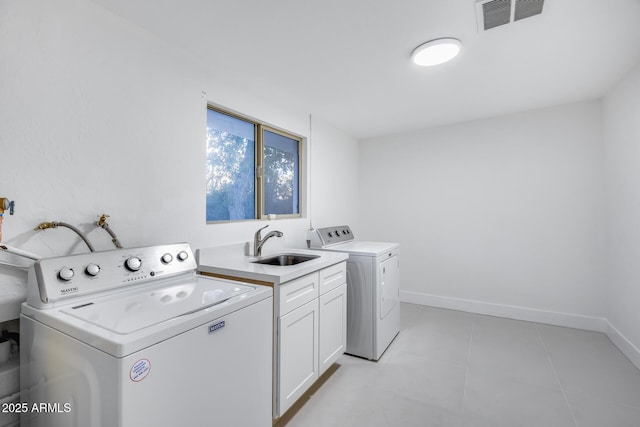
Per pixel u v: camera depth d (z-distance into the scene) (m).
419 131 3.74
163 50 1.76
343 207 3.76
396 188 3.90
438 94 2.62
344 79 2.30
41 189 1.28
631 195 2.27
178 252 1.62
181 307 1.15
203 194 1.99
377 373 2.20
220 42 1.80
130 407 0.86
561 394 1.91
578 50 1.91
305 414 1.76
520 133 3.16
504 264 3.27
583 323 2.91
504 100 2.80
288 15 1.55
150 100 1.69
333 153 3.55
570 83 2.43
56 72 1.32
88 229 1.43
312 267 1.86
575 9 1.50
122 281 1.33
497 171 3.29
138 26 1.64
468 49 1.89
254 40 1.78
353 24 1.63
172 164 1.80
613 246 2.63
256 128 2.57
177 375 0.99
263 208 2.60
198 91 1.96
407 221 3.83
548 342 2.64
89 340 0.92
